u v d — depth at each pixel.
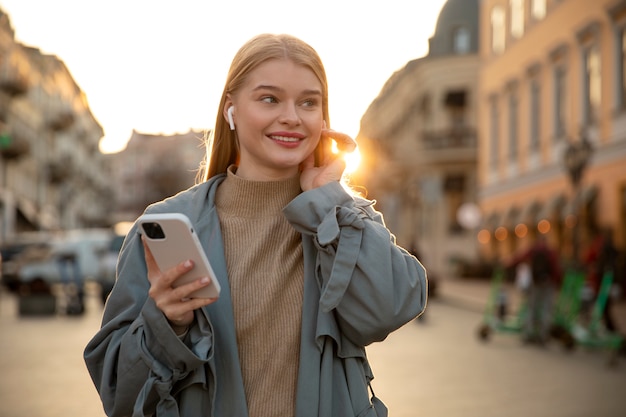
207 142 2.39
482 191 35.91
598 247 16.47
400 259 2.03
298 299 2.05
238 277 2.04
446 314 20.11
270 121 2.05
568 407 7.62
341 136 2.18
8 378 9.32
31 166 53.78
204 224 2.07
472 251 43.44
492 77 34.50
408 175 49.16
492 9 34.59
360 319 1.97
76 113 71.25
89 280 25.73
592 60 24.47
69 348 12.38
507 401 7.89
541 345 12.92
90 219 79.62
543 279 12.96
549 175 27.61
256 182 2.11
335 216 2.00
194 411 1.95
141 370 1.91
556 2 27.14
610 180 23.00
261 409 1.99
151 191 117.00
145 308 1.88
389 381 9.12
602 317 12.77
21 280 26.41
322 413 1.96
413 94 49.66
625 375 9.74
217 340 1.96
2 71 45.34
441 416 7.12
